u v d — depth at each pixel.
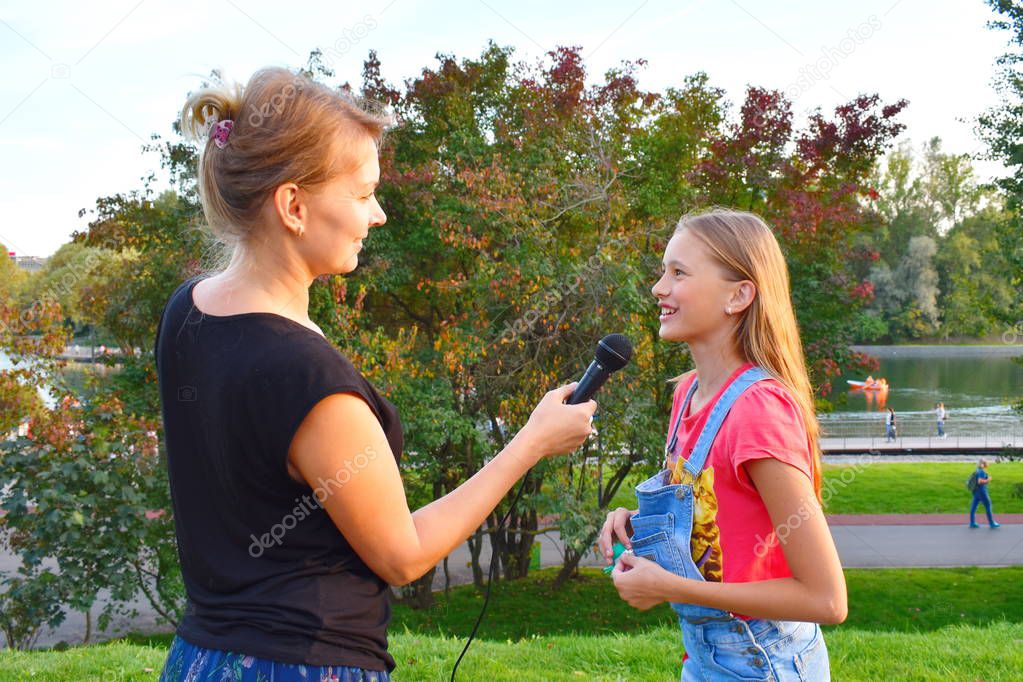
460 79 12.55
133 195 11.20
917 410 39.53
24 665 4.33
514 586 13.64
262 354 1.16
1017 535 16.98
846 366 12.12
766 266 1.74
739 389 1.67
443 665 4.50
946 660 4.61
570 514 10.06
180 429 1.25
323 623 1.16
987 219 13.78
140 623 11.78
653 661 4.71
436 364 10.95
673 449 1.83
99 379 10.55
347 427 1.13
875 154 11.20
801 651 1.69
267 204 1.22
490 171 10.44
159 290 10.90
